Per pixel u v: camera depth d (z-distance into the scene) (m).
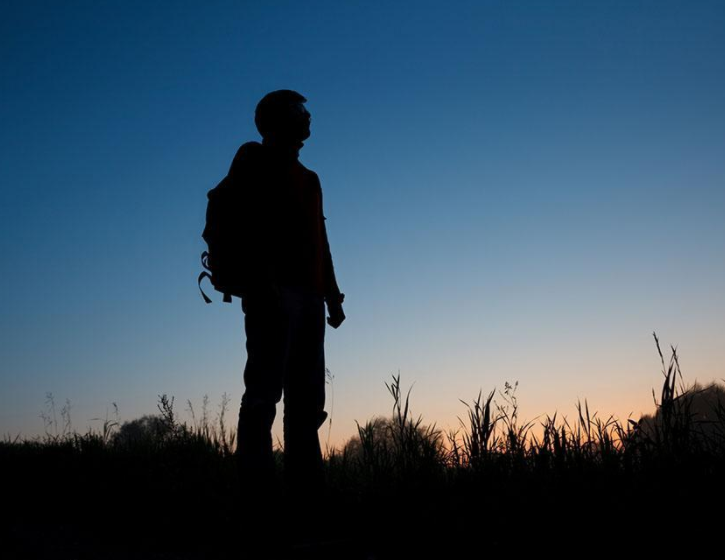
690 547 2.56
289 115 3.74
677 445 2.98
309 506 3.56
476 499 3.22
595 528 2.75
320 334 3.76
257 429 3.42
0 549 3.20
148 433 5.88
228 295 3.58
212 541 3.43
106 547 3.36
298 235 3.69
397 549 3.08
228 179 3.58
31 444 6.07
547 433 3.42
